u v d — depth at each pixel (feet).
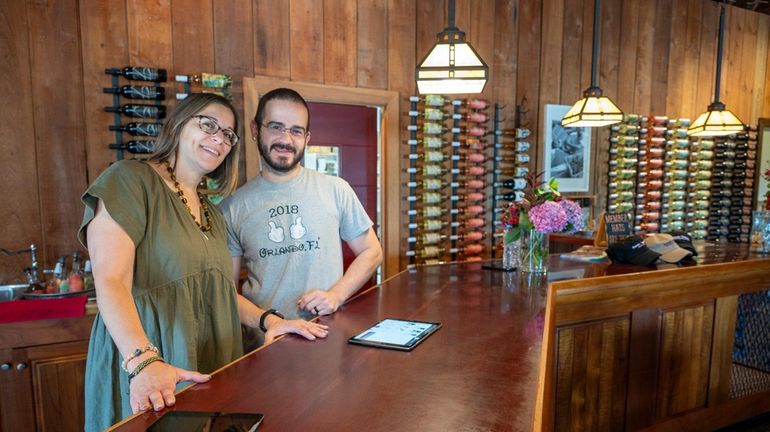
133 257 3.77
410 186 11.51
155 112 8.55
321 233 5.81
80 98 8.22
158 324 3.92
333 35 10.36
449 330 4.38
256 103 9.52
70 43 8.09
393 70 11.14
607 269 7.30
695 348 7.70
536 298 5.64
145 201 3.95
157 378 3.04
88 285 7.55
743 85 16.79
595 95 9.52
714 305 7.82
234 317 4.54
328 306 4.89
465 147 12.24
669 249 7.89
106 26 8.31
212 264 4.33
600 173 14.46
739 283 8.04
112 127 8.32
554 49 13.25
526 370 3.44
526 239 7.09
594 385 6.72
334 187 6.08
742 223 17.15
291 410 2.77
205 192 8.57
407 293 5.87
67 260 8.20
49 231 8.12
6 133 7.77
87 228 3.78
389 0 10.96
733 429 8.48
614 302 6.73
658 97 15.11
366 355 3.70
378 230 11.44
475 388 3.12
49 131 8.04
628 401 7.07
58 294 7.09
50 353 6.62
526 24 12.78
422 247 11.71
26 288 7.72
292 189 5.78
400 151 11.41
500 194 12.79
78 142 8.24
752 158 17.08
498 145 12.59
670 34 15.08
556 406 6.37
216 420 2.60
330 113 10.70
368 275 5.78
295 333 4.20
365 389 3.08
